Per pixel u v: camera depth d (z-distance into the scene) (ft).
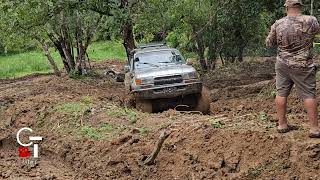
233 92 60.44
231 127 30.32
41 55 157.17
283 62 26.45
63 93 58.18
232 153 28.19
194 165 29.09
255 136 28.04
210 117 34.60
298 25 25.89
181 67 47.93
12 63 139.64
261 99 51.03
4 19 71.72
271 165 26.30
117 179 31.73
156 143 32.22
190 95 48.29
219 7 74.59
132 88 46.98
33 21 69.00
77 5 65.77
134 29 77.05
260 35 84.02
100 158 34.37
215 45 84.12
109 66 119.85
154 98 46.29
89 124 40.29
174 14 76.69
